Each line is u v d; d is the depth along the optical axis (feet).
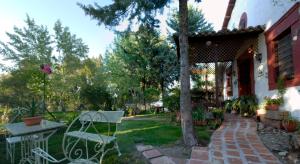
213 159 11.57
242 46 27.76
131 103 49.96
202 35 24.41
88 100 33.50
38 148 11.53
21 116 17.15
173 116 25.36
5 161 13.02
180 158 11.92
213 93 37.70
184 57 15.14
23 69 34.30
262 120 21.18
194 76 40.16
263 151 12.76
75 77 44.91
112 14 17.48
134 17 17.85
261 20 24.85
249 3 29.58
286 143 14.02
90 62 48.32
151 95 49.03
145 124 23.68
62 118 27.48
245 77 32.91
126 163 11.39
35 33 43.83
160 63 46.39
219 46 27.91
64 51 46.16
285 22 19.17
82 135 11.98
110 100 36.35
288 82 18.81
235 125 20.76
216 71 33.76
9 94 30.42
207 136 16.29
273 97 21.65
